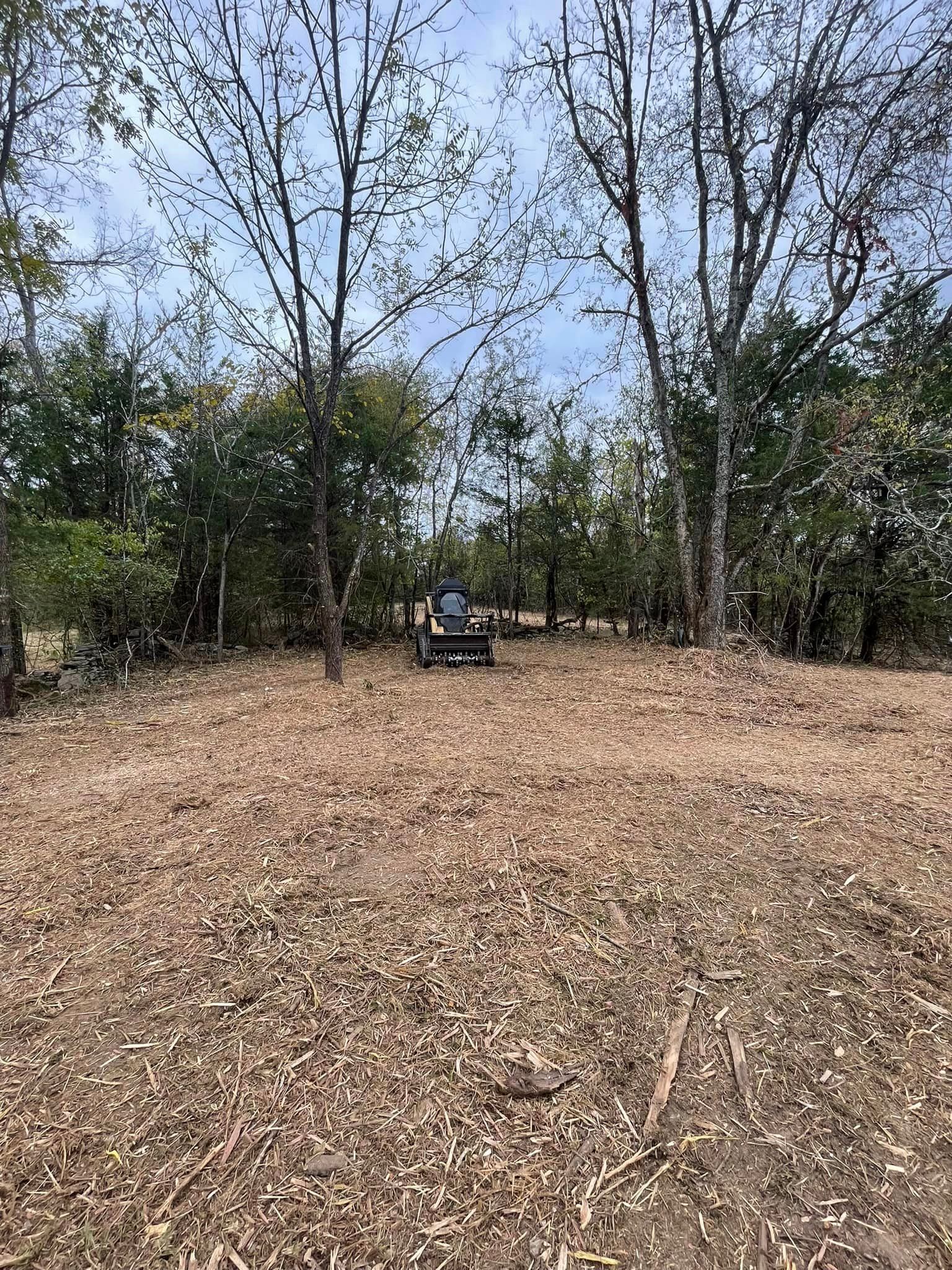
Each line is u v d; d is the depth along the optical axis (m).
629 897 2.45
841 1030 1.81
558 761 4.15
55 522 8.41
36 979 2.04
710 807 3.33
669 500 14.21
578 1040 1.77
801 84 8.84
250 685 8.43
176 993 1.96
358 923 2.30
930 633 13.51
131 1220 1.28
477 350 8.83
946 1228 1.28
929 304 11.41
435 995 1.94
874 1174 1.40
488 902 2.42
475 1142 1.47
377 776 3.81
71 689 8.83
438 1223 1.29
